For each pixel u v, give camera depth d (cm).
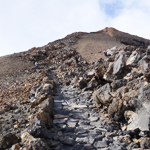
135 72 933
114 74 1079
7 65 3020
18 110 831
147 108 581
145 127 541
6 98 1107
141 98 627
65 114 767
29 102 979
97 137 551
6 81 1881
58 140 512
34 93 1099
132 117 641
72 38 6419
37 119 529
